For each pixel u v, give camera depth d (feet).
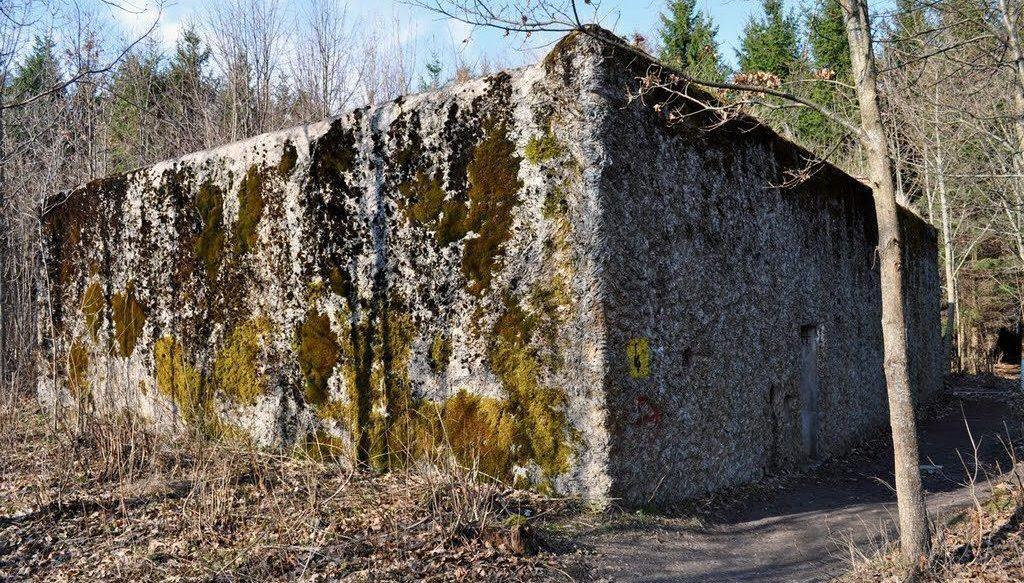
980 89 34.04
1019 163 33.01
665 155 20.81
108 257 29.01
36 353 34.81
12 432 23.32
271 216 23.73
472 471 18.80
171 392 26.00
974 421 41.34
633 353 18.81
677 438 20.21
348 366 21.63
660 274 20.10
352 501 18.03
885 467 29.27
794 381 26.89
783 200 27.14
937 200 73.51
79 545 15.61
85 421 23.18
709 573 15.80
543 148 19.01
